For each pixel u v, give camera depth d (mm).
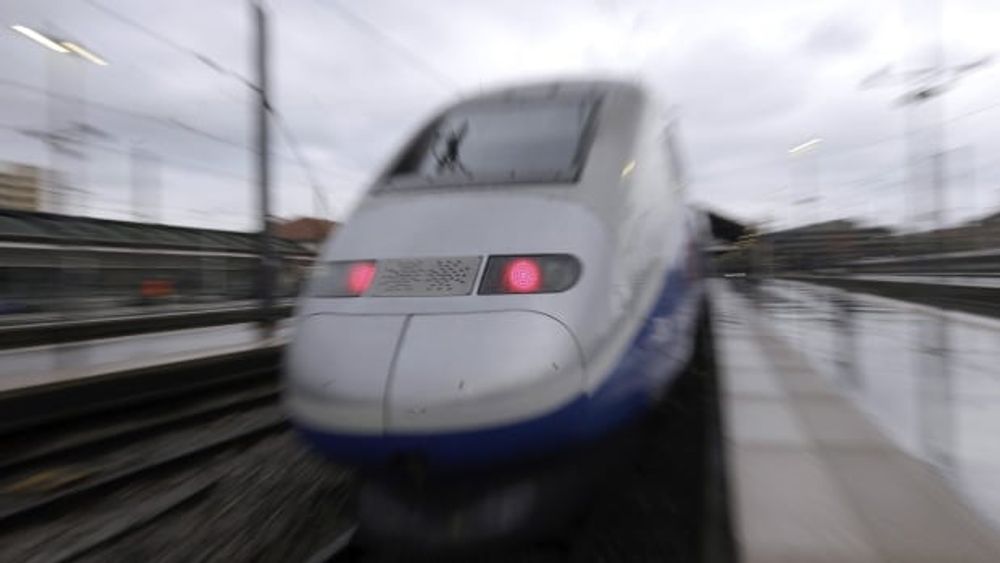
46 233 24906
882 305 24438
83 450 8367
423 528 3990
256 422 9914
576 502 4211
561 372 3787
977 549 3816
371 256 4410
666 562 4562
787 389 8266
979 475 5234
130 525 5805
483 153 5199
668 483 5906
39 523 6066
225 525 5746
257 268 21625
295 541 5340
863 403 7742
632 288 4426
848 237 62938
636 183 4980
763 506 4438
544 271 4051
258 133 18297
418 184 5000
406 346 3844
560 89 5887
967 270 30047
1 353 13031
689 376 8344
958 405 7719
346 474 6695
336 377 3873
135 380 9875
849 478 4969
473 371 3699
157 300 27719
